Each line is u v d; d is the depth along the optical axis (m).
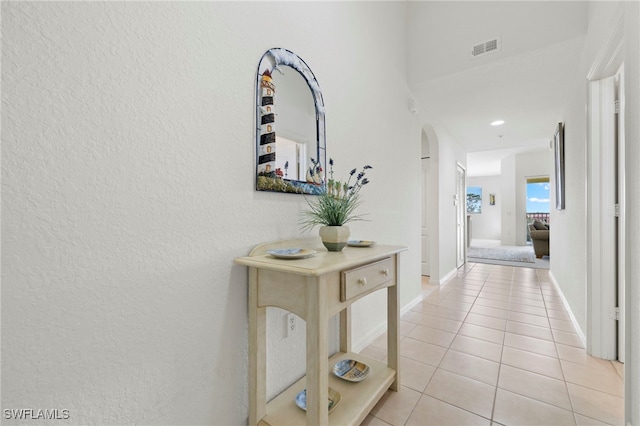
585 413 1.40
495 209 10.65
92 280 0.82
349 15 2.02
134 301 0.91
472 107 3.43
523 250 7.40
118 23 0.87
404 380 1.70
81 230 0.80
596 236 1.96
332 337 1.83
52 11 0.75
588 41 2.05
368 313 2.23
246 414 1.26
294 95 1.52
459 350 2.06
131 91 0.90
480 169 9.60
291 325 1.49
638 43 1.17
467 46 2.56
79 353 0.80
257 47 1.32
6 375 0.69
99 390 0.83
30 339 0.72
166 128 0.98
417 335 2.31
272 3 1.41
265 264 1.10
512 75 2.65
